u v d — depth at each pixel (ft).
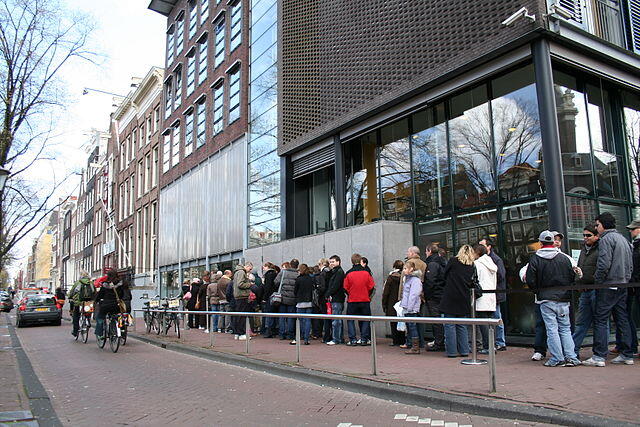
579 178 32.09
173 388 23.82
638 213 35.40
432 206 39.29
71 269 201.36
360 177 47.65
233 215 72.02
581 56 32.76
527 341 30.30
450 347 26.86
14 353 38.32
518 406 16.56
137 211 116.26
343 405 19.49
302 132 53.78
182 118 93.81
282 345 36.42
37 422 17.62
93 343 44.86
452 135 37.91
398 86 40.34
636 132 37.06
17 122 43.65
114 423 17.80
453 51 35.70
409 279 29.45
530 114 32.32
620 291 22.24
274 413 18.62
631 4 36.37
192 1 93.76
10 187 47.42
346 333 41.55
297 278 38.17
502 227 33.53
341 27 48.60
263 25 68.49
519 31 30.89
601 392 17.43
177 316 44.16
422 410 18.25
